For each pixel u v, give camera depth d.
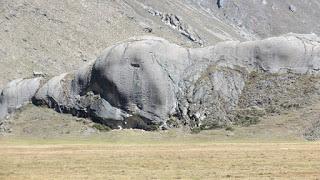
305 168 72.31
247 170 71.50
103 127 145.12
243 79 148.50
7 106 162.00
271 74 148.00
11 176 69.31
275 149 98.06
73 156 91.19
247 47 151.75
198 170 72.25
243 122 138.12
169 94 145.00
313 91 142.50
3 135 147.75
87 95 150.75
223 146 108.31
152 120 143.12
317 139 125.62
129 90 145.25
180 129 140.12
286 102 141.12
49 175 69.81
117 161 83.12
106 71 147.88
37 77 168.12
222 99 144.50
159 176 67.62
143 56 146.75
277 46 149.12
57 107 154.50
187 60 150.75
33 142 131.50
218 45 153.50
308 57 148.00
